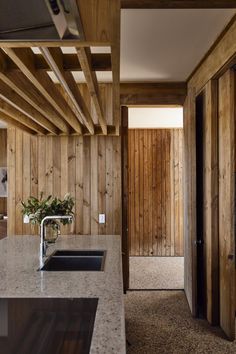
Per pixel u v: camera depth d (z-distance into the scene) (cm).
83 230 424
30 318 141
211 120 331
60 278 196
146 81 427
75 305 153
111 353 108
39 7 109
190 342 298
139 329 324
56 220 291
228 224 301
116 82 198
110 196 425
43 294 167
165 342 298
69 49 293
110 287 178
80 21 116
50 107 284
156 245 680
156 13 252
